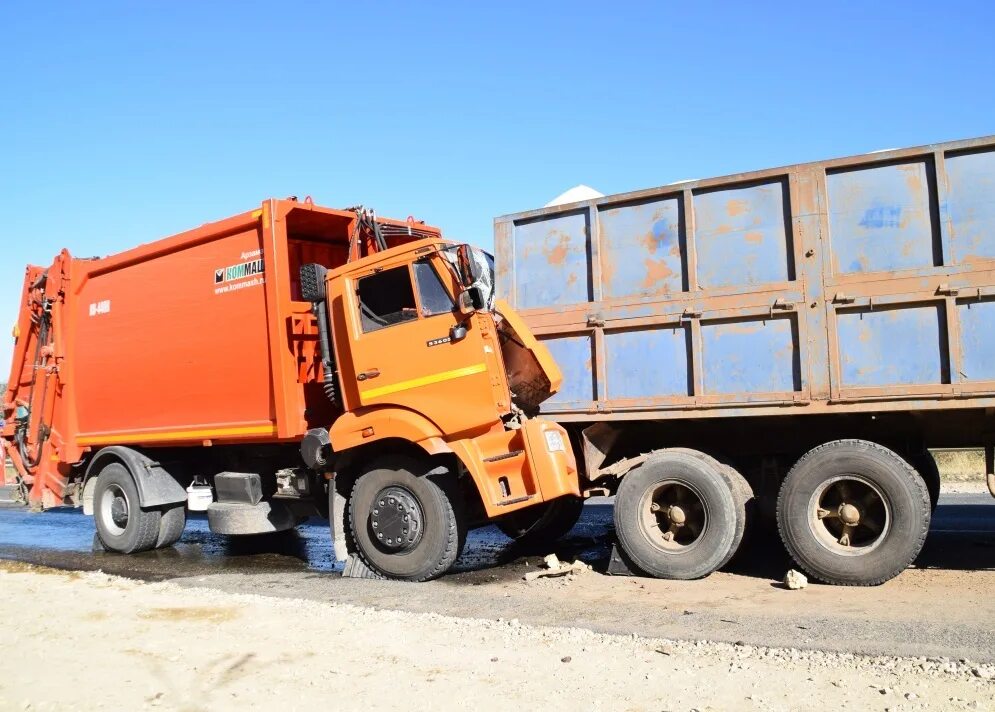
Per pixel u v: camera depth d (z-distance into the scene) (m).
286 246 9.27
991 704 4.20
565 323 8.37
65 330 11.94
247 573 9.09
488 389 7.88
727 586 7.27
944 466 15.34
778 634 5.64
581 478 8.42
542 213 8.59
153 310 10.64
